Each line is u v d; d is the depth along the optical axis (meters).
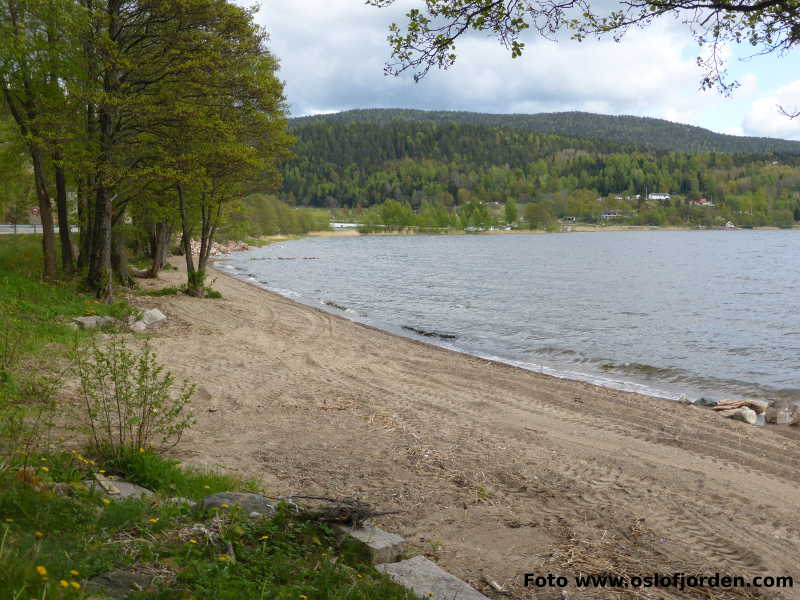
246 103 21.94
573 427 10.69
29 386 8.98
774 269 60.50
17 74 18.56
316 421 9.97
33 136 18.45
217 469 7.14
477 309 30.38
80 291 21.00
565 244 131.50
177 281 33.69
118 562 3.77
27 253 25.77
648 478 8.12
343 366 15.16
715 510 7.06
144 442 7.14
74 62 18.91
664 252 96.56
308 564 4.41
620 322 26.39
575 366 17.55
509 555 5.55
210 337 17.66
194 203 26.30
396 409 11.19
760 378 16.27
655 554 5.80
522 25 6.02
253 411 10.30
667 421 11.36
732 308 31.41
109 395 9.56
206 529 4.57
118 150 20.27
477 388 13.54
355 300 33.62
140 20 20.03
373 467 7.83
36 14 17.83
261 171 25.44
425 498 6.87
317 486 6.97
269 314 24.17
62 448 6.51
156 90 19.81
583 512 6.79
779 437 10.52
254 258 72.75
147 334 16.94
